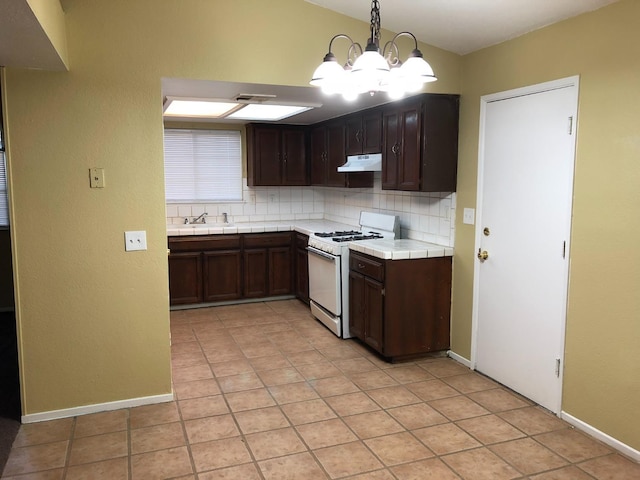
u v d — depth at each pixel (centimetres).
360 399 326
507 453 262
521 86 315
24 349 292
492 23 302
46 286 293
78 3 281
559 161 291
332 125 525
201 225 583
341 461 255
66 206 292
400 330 383
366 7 318
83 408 307
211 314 521
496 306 347
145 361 318
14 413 308
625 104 250
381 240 439
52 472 246
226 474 244
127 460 256
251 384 350
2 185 503
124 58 293
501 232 338
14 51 241
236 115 497
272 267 568
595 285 271
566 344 291
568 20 280
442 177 377
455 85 370
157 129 304
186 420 299
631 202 249
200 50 306
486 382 352
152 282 315
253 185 580
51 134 284
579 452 262
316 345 428
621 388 260
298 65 328
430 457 259
